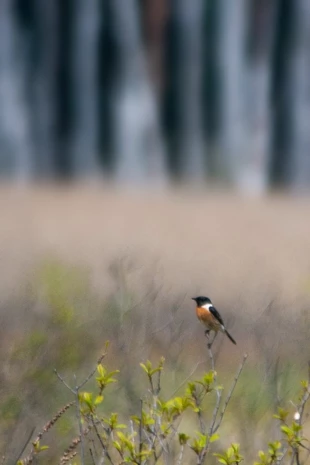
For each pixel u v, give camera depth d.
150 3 37.44
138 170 36.56
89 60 36.59
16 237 18.97
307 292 11.80
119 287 9.02
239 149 37.50
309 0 38.16
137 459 5.78
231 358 9.48
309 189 36.44
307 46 38.25
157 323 8.84
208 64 38.03
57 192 28.69
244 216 24.81
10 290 10.12
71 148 36.53
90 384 8.04
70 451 6.27
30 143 35.94
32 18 36.53
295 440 6.00
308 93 38.16
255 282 15.46
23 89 36.19
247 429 7.53
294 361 8.40
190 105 37.56
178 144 37.53
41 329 8.43
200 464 5.77
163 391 7.84
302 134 37.97
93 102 36.81
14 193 27.30
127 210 24.84
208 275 16.56
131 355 8.13
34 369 7.95
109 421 6.00
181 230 21.75
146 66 37.59
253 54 39.31
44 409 7.77
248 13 38.81
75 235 20.11
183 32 37.38
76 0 36.50
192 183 34.91
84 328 8.54
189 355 9.37
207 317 8.80
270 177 37.78
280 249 19.94
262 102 39.25
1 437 7.32
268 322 8.99
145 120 37.16
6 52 35.78
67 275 9.61
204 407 8.01
